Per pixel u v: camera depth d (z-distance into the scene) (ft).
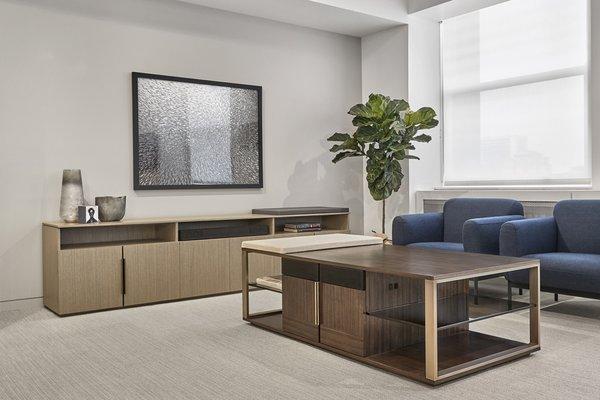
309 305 10.48
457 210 16.07
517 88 17.51
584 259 11.74
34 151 14.15
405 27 19.08
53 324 12.39
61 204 14.12
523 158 17.40
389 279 9.66
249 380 8.59
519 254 12.59
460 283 10.46
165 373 8.98
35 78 14.15
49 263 13.74
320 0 16.80
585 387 8.02
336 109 20.20
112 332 11.62
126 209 15.52
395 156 17.65
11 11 13.83
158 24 16.07
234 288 15.88
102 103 15.14
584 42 15.79
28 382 8.68
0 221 13.74
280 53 18.72
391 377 8.59
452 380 8.36
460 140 19.30
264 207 18.39
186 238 15.08
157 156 15.97
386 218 20.01
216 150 17.13
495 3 17.66
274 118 18.62
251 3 16.75
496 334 10.84
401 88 19.27
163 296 14.57
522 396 7.71
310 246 11.35
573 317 12.25
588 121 15.72
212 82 17.03
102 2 15.11
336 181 20.25
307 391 8.07
